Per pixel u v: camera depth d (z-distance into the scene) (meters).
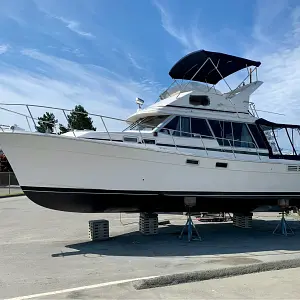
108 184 7.15
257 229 9.88
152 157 7.32
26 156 6.68
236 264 5.74
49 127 7.26
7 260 6.16
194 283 4.56
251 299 3.95
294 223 11.41
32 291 4.38
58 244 7.62
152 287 4.40
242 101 9.06
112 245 7.46
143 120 8.75
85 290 4.38
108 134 7.52
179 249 7.06
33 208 15.58
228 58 8.61
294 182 8.84
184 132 8.12
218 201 8.30
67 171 6.91
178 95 8.61
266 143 8.95
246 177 8.20
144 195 7.39
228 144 8.50
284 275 4.91
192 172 7.67
